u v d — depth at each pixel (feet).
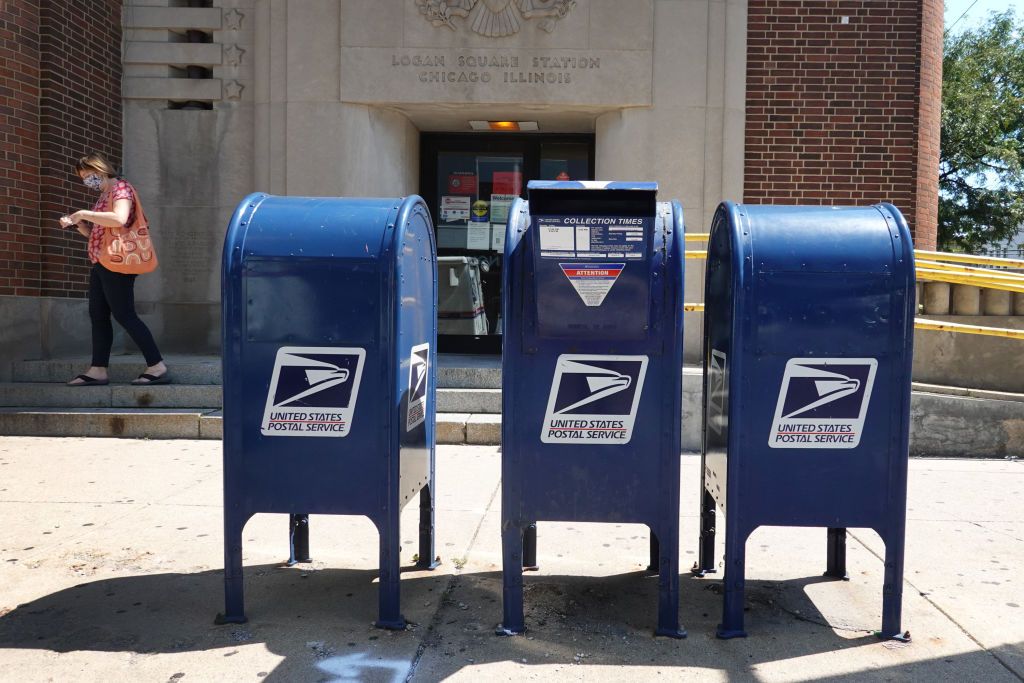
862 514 10.43
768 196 27.89
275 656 9.72
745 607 11.45
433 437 13.23
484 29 26.99
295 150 27.50
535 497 10.55
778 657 9.82
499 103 27.20
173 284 28.81
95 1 27.20
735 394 10.33
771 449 10.41
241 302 10.66
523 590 11.77
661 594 10.45
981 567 12.96
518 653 9.88
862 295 10.29
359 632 10.47
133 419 22.13
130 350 28.71
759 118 27.84
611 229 10.05
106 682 9.04
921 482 18.37
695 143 27.20
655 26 27.04
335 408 10.66
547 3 26.96
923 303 22.67
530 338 10.49
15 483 17.51
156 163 28.76
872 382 10.33
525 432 10.55
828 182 27.86
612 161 27.84
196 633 10.39
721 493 11.41
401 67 27.20
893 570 10.36
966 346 22.34
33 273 25.45
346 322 10.61
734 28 27.25
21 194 24.89
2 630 10.43
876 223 10.63
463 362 26.66
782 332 10.33
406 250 11.15
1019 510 16.15
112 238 22.02
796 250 10.41
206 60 28.30
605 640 10.31
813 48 27.68
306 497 10.74
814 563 13.38
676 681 9.15
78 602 11.35
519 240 10.64
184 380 23.97
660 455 10.46
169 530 14.48
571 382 10.47
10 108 24.38
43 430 22.26
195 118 28.53
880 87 27.71
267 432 10.71
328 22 27.27
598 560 13.44
